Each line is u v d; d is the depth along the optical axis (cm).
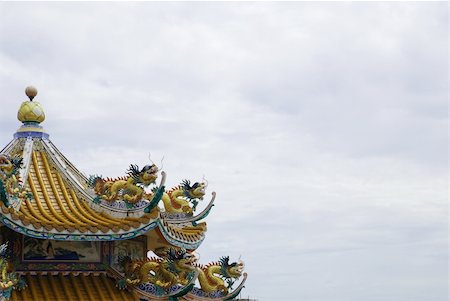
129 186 3388
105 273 3419
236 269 3588
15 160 3147
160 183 3316
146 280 3344
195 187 3738
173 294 3309
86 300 3275
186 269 3281
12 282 3044
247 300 3688
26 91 3662
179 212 3719
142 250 3562
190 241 3591
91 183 3516
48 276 3350
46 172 3534
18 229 3117
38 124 3647
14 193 3189
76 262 3384
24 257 3328
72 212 3384
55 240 3309
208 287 3544
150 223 3303
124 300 3322
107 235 3241
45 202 3394
